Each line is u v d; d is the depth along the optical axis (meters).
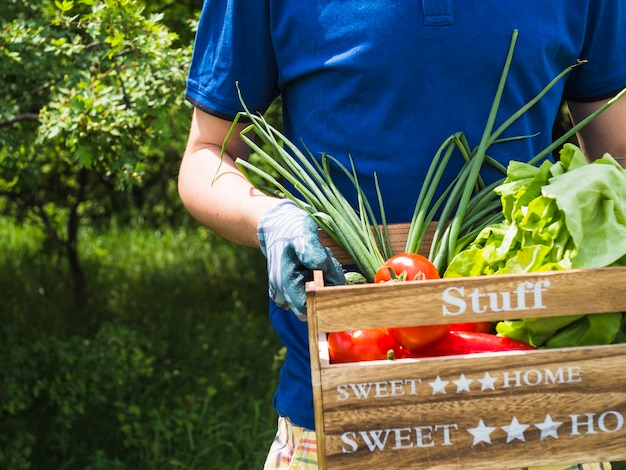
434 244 1.35
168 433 3.81
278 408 1.56
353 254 1.35
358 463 1.08
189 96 1.60
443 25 1.38
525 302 1.07
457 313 1.07
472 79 1.40
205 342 4.97
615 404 1.09
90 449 3.85
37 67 3.19
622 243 1.13
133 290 6.04
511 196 1.23
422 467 1.08
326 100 1.46
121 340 4.25
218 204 1.44
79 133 2.74
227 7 1.54
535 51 1.41
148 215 8.17
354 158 1.45
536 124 1.49
